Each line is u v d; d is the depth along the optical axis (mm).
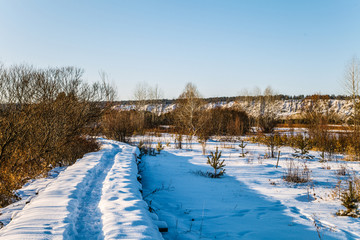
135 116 31578
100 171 7996
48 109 11203
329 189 7906
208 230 5062
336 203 6625
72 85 13695
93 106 15336
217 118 33156
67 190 5277
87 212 4438
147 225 3762
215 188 8438
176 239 4594
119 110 22672
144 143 20375
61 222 3605
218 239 4652
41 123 10656
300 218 5645
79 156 12945
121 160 9922
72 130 12984
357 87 22906
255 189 8281
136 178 7098
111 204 4617
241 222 5496
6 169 8164
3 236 3158
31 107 10297
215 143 23391
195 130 31484
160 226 4523
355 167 11047
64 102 12477
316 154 15328
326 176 9609
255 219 5668
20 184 8086
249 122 35812
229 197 7430
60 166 11555
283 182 9070
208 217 5828
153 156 15547
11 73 10203
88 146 14164
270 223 5402
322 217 5645
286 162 13008
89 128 16078
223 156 15516
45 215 3857
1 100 9492
